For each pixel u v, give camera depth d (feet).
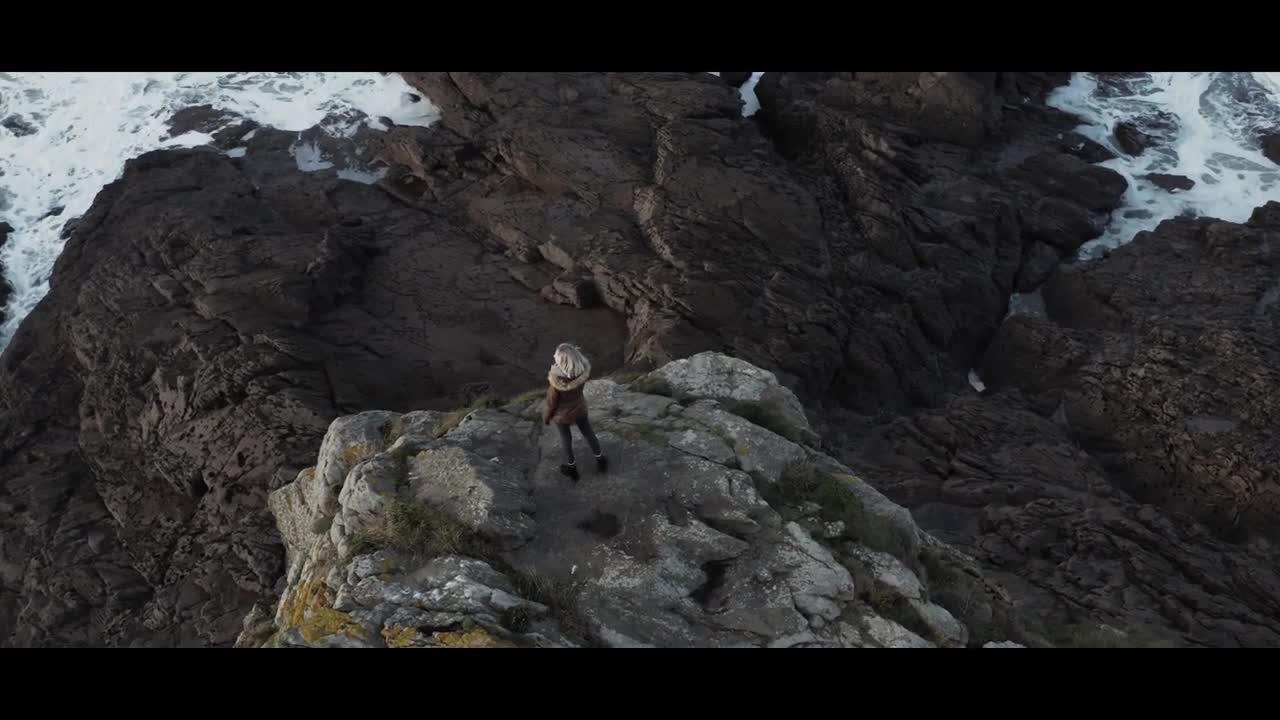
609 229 84.33
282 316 74.90
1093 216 91.86
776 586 27.40
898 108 97.71
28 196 94.84
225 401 68.69
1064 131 102.17
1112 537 61.00
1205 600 56.24
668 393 36.60
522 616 25.14
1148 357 74.38
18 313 84.53
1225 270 82.33
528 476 30.83
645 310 76.33
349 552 27.73
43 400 75.20
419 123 101.96
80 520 67.41
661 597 26.66
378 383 72.02
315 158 98.22
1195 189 95.40
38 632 61.26
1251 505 64.39
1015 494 66.39
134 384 72.59
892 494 67.15
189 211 85.05
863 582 28.45
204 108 103.14
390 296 81.51
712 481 30.35
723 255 80.48
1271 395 68.54
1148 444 70.69
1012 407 76.13
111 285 79.46
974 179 92.63
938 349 82.23
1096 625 50.80
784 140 99.14
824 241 84.12
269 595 57.88
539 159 89.45
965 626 29.40
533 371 75.56
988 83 99.76
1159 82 107.34
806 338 74.49
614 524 28.78
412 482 29.94
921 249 85.51
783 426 35.65
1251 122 102.22
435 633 24.25
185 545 63.98
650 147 91.71
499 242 87.76
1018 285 88.99
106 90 105.29
